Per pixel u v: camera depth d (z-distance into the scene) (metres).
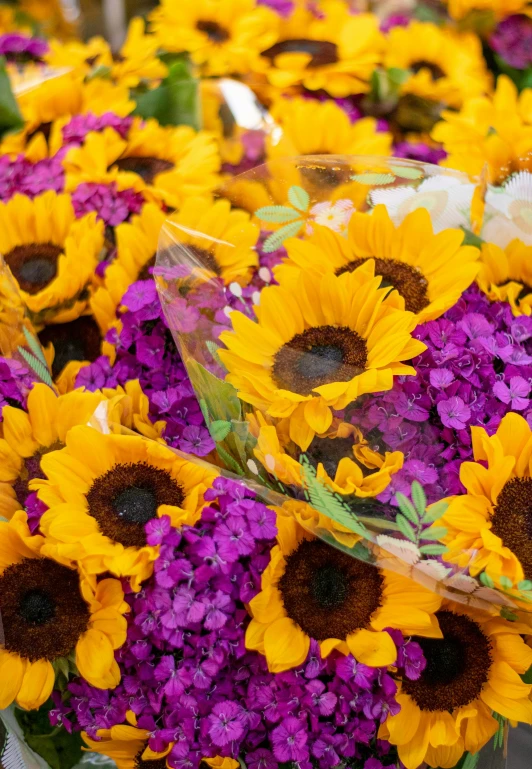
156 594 1.30
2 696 1.32
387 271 1.38
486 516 1.31
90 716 1.33
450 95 1.63
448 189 1.43
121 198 1.51
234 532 1.30
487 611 1.33
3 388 1.40
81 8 2.04
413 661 1.31
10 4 1.91
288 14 1.66
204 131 1.61
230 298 1.39
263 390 1.34
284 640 1.31
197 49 1.63
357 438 1.32
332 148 1.59
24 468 1.38
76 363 1.47
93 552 1.30
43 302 1.47
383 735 1.32
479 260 1.41
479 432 1.31
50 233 1.50
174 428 1.38
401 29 1.67
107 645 1.32
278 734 1.29
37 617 1.33
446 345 1.33
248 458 1.36
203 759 1.31
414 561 1.32
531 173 1.51
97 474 1.35
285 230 1.42
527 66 1.74
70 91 1.62
